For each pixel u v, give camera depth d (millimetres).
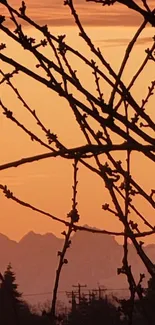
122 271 6461
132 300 6422
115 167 6438
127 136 5730
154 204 6375
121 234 6449
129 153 6465
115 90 6051
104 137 6340
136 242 6422
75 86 5781
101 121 5746
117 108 6094
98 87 6336
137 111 6059
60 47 6297
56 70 5828
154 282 6348
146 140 5703
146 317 6312
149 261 6379
